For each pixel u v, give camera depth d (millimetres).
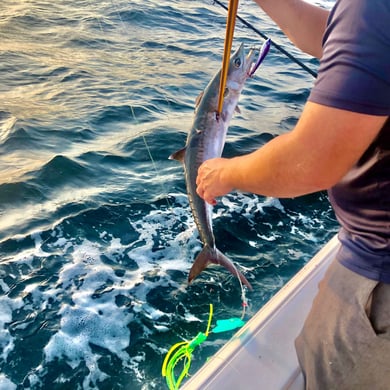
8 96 6934
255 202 4707
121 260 3807
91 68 8391
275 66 9734
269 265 3895
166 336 3172
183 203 4602
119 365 2955
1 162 5164
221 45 10422
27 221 4168
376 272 1365
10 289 3438
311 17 1948
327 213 4645
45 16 11148
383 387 1434
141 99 7258
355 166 1320
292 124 6906
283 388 1716
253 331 1932
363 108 954
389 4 914
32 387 2793
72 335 3127
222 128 1906
